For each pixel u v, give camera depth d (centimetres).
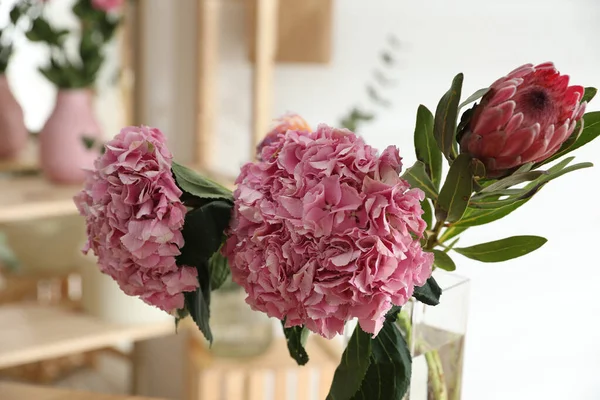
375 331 52
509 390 124
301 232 51
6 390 104
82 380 193
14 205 145
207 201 60
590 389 111
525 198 58
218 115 185
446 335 67
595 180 109
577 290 111
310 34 157
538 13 114
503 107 49
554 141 50
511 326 123
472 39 124
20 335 149
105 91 177
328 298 51
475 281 128
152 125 185
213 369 157
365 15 146
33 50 166
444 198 55
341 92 154
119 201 56
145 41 181
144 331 156
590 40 107
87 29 163
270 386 172
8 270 168
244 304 155
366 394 59
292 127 68
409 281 51
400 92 140
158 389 200
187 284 58
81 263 161
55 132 160
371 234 50
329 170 51
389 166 51
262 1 155
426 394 66
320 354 163
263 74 158
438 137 55
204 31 180
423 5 133
